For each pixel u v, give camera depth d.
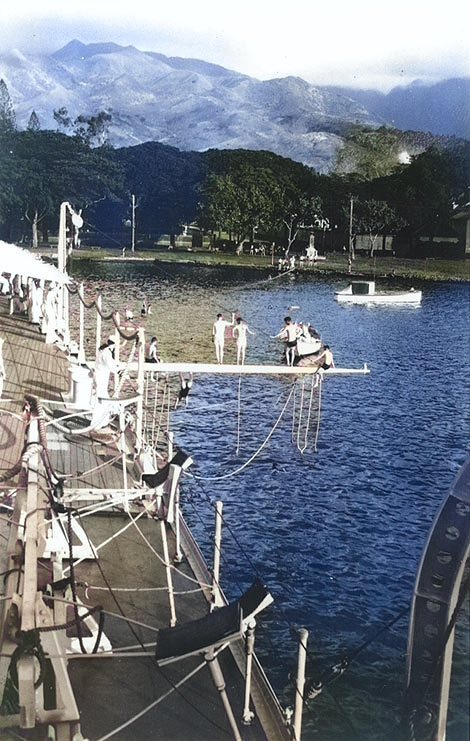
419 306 80.88
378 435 40.53
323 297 81.44
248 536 26.75
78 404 22.69
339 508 29.97
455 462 36.41
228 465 35.00
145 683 10.78
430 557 10.77
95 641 10.92
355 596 22.45
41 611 8.23
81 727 9.74
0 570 11.72
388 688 17.34
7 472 11.73
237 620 8.64
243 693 10.69
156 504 16.52
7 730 7.32
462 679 17.59
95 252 90.38
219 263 91.06
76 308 67.25
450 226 95.06
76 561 13.39
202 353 54.16
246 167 102.75
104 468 18.25
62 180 91.75
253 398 46.81
